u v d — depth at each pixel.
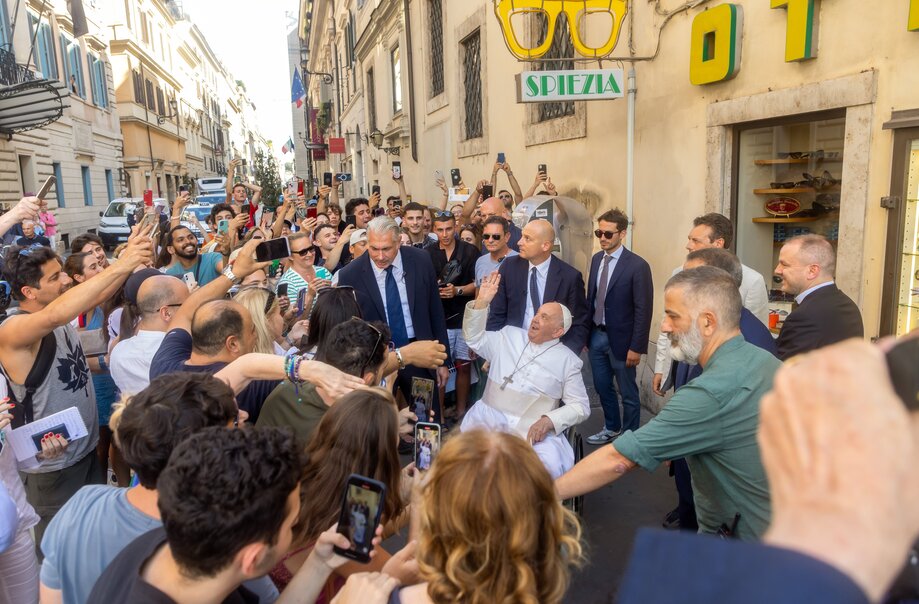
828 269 3.04
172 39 47.69
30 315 2.74
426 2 13.02
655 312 5.66
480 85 10.38
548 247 4.47
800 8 3.74
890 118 3.35
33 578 2.64
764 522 2.01
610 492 4.21
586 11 5.27
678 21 5.04
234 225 5.41
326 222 7.70
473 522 1.25
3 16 18.69
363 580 1.40
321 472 1.87
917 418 0.56
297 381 2.30
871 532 0.50
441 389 4.84
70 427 2.70
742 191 4.67
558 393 3.48
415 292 4.45
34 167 20.83
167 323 3.25
